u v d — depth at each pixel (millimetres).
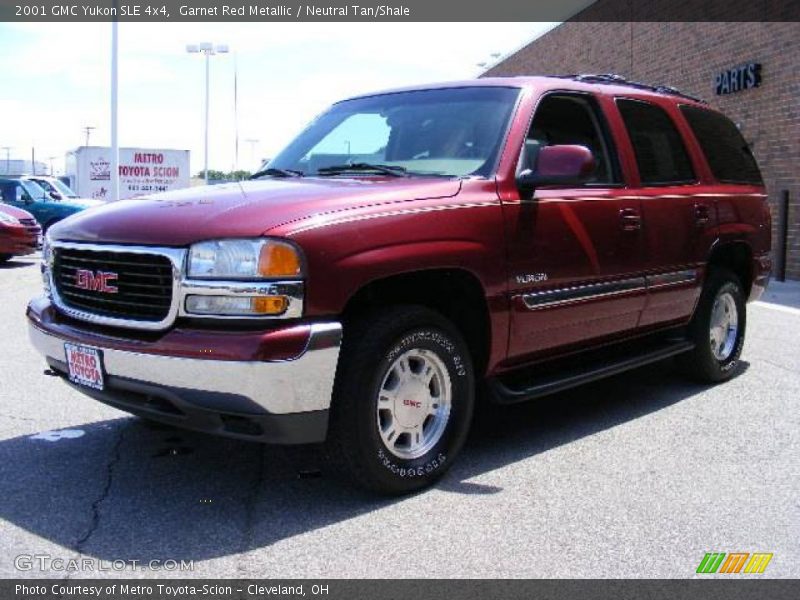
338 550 3352
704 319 5852
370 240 3615
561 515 3725
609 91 5270
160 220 3654
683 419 5242
